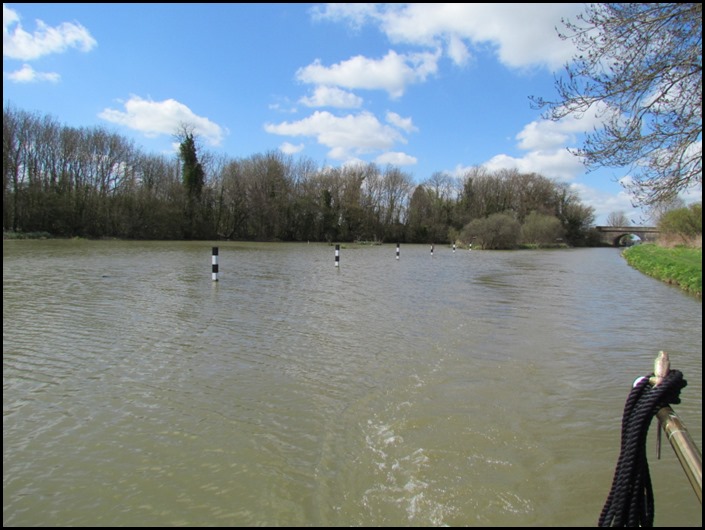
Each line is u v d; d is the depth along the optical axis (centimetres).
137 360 604
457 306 1086
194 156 5866
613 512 199
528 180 7800
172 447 373
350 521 282
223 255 2931
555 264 2884
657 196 1037
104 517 286
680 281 1658
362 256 3372
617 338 802
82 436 390
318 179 7144
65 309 927
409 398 484
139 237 5338
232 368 578
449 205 7862
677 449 175
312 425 416
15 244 3572
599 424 432
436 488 318
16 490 313
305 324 847
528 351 688
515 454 370
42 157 4966
